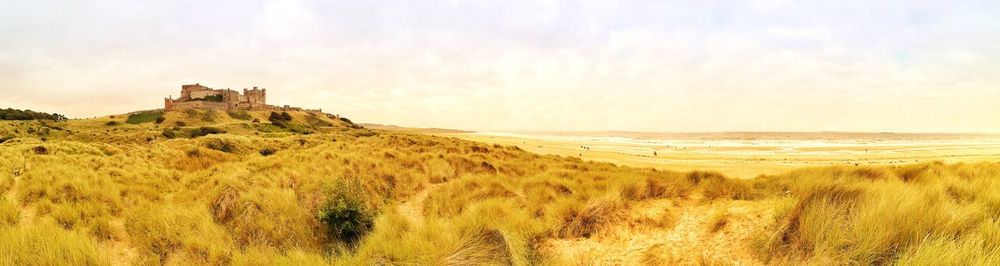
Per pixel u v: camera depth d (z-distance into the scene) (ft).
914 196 19.60
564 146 276.41
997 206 19.89
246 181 40.91
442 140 134.72
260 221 31.04
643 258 22.29
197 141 83.87
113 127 356.18
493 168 63.72
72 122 359.46
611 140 444.14
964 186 26.04
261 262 24.70
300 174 46.32
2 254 22.30
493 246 24.32
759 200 29.35
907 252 15.58
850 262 16.62
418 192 49.49
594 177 51.83
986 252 14.66
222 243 27.76
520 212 31.32
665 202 31.09
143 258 26.35
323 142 112.47
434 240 26.14
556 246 25.61
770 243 19.57
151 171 51.98
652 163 151.02
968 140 492.95
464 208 36.45
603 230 26.55
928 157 190.08
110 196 36.88
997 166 39.01
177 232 29.07
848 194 21.35
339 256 27.25
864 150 251.39
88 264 23.48
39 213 32.50
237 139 92.48
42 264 22.16
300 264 23.91
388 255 24.45
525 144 288.30
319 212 32.37
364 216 33.40
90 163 51.60
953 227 16.83
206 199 37.06
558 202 32.55
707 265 19.86
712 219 24.30
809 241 18.69
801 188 27.53
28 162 49.62
